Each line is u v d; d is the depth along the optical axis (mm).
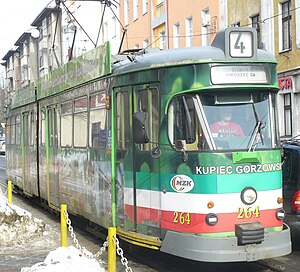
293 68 23094
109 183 9453
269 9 24438
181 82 7898
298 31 22672
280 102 24188
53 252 7621
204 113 7715
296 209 9562
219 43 7980
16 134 18969
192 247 7520
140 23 39125
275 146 8055
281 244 7758
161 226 8094
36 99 15445
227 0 27562
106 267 8672
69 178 11898
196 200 7609
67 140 12094
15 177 19109
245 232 7426
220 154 7578
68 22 51688
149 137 8367
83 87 10938
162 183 8070
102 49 9758
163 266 8930
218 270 8648
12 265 8844
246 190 7664
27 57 71312
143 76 8484
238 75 7832
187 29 31984
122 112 9047
